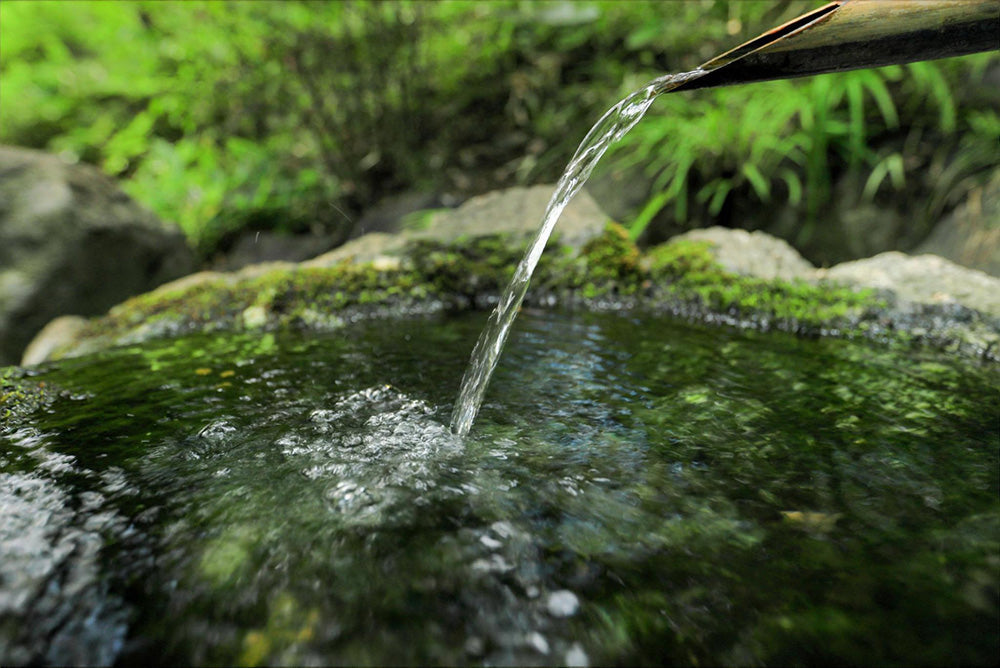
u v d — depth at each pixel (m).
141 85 4.27
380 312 2.06
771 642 0.67
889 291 1.88
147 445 1.09
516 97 4.01
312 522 0.87
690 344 1.71
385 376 1.46
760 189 2.84
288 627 0.69
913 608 0.72
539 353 1.64
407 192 3.88
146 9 3.78
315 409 1.26
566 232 2.31
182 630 0.68
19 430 1.15
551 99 3.96
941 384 1.40
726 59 0.89
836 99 2.81
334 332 1.88
